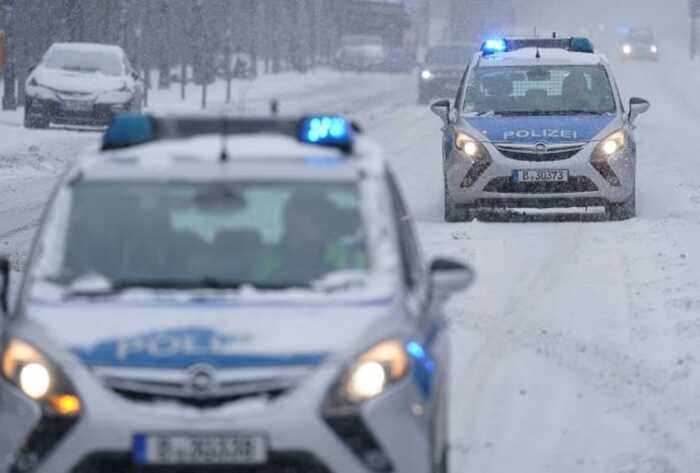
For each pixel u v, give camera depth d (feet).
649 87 471.21
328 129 59.31
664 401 76.79
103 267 54.29
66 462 48.88
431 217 154.61
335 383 49.19
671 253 121.90
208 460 48.65
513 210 154.30
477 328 94.73
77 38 368.07
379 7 602.03
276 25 590.96
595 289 107.34
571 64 150.61
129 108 273.13
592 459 67.15
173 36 475.31
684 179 190.39
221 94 417.69
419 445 50.60
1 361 51.06
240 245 54.60
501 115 147.02
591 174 142.72
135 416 48.60
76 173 57.52
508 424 72.84
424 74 389.80
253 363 49.24
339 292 52.21
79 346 49.85
